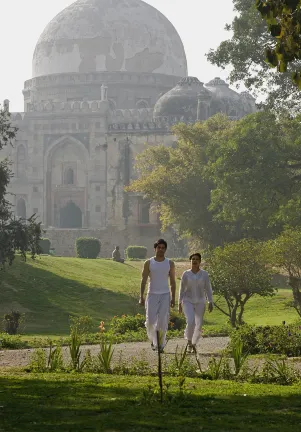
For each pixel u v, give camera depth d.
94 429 9.34
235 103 122.31
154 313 16.58
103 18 137.25
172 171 82.31
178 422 9.82
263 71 62.50
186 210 80.31
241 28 61.56
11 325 34.50
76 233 115.12
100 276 57.53
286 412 10.66
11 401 11.27
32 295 47.09
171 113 119.62
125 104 135.62
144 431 9.29
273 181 59.44
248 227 63.56
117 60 136.12
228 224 75.50
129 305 46.66
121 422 9.73
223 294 32.81
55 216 124.44
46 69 139.00
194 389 12.79
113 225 119.25
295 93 63.19
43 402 11.20
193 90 121.06
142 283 16.77
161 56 138.25
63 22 139.00
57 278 52.03
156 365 16.84
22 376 14.75
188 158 83.94
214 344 23.16
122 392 12.27
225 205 63.03
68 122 123.00
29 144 124.25
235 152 60.09
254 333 20.52
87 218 121.44
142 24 137.88
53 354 16.39
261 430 9.40
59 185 123.44
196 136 83.50
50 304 45.62
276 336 20.17
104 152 121.31
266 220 62.94
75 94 136.50
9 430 9.25
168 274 16.75
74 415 10.20
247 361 16.42
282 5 13.91
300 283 39.72
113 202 120.25
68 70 137.25
